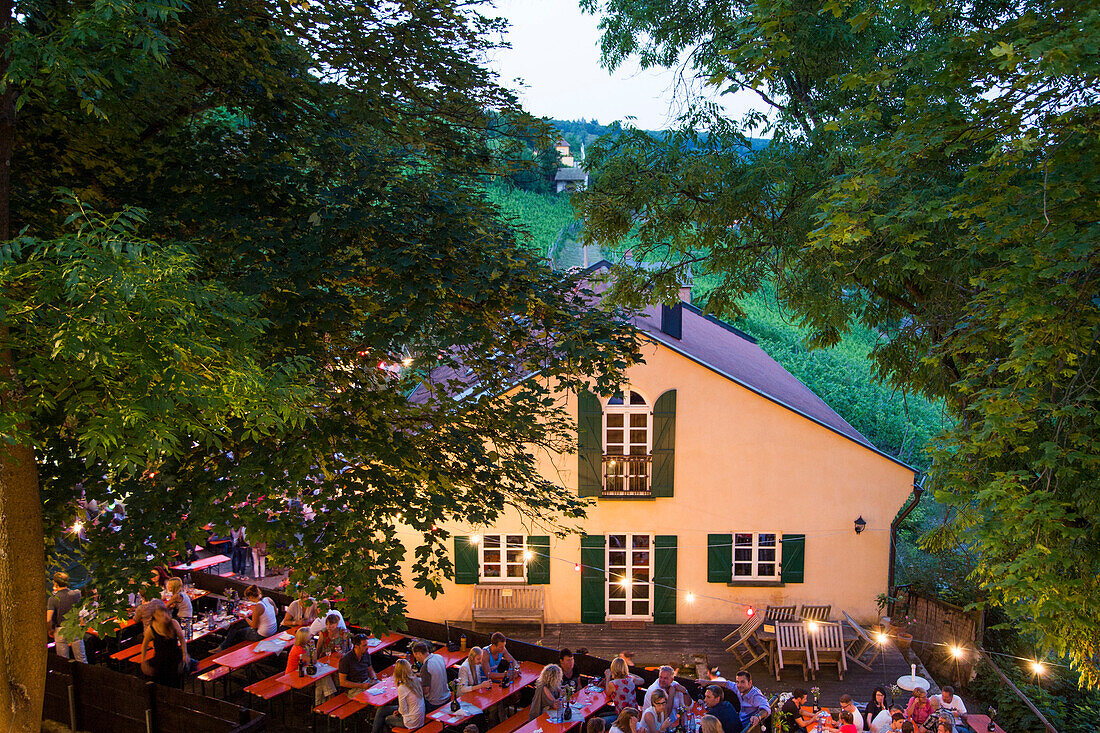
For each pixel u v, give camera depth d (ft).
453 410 32.99
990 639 62.54
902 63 32.14
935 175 28.99
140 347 16.57
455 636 43.65
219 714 31.01
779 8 24.88
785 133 39.34
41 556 22.82
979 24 32.19
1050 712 53.01
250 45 27.76
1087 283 21.35
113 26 17.60
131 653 38.65
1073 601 21.09
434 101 32.78
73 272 15.56
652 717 32.68
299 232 27.53
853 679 53.57
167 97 27.89
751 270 42.83
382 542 26.48
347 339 30.78
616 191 41.60
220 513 25.05
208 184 28.96
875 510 61.05
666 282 43.45
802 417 60.70
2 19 20.59
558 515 60.23
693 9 42.01
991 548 22.89
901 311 39.60
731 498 61.21
